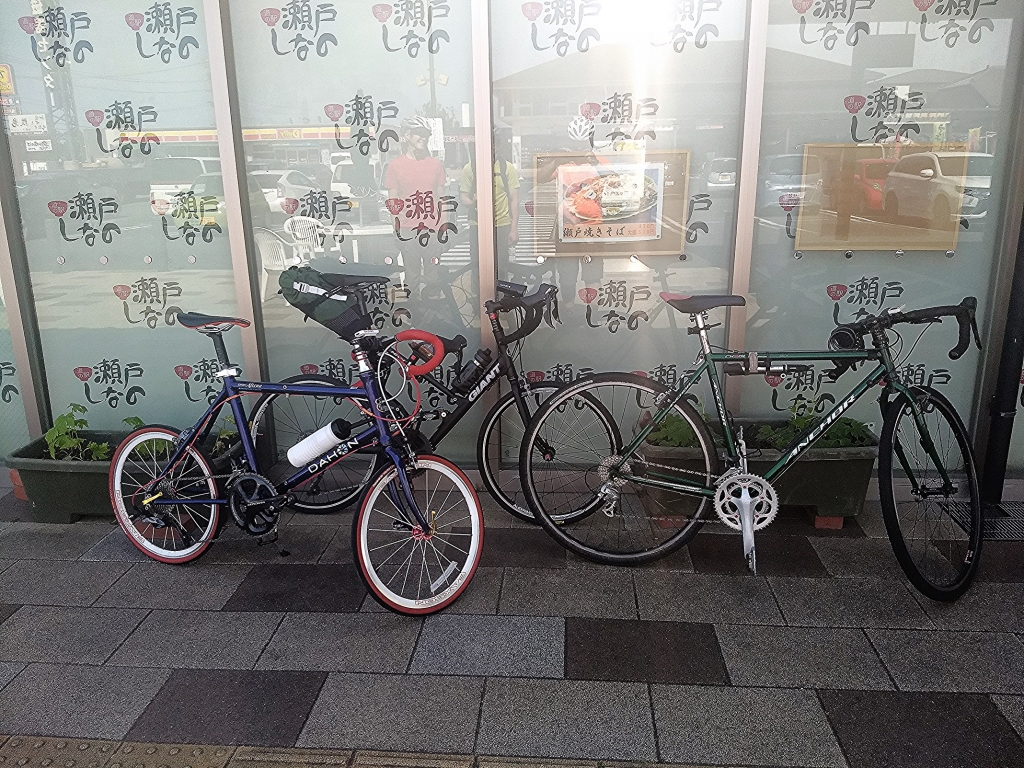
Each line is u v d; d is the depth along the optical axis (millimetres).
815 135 3549
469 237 3809
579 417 3801
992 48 3396
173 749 2254
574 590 3055
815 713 2363
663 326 3855
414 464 2928
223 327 3215
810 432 3121
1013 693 2441
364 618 2898
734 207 3670
